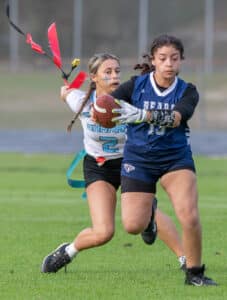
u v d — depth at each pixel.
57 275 24.14
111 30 113.69
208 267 25.45
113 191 23.48
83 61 112.44
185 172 21.45
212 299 20.70
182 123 21.52
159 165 21.64
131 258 27.19
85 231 23.39
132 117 20.55
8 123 93.56
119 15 113.69
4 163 63.28
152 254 27.98
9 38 112.94
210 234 31.77
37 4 115.94
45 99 100.75
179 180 21.42
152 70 22.67
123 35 113.38
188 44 110.19
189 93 21.38
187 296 21.05
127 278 23.66
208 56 108.19
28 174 56.00
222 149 73.12
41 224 34.81
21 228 33.62
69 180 24.64
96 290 21.88
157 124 20.69
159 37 21.12
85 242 23.38
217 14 110.25
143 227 21.86
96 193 23.31
